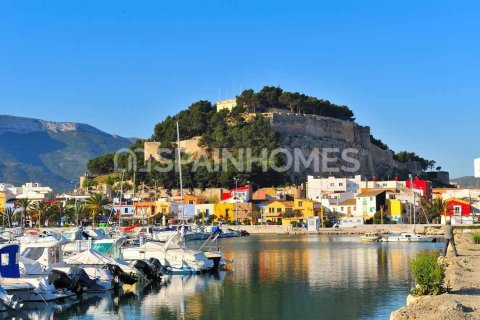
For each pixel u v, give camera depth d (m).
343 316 45.47
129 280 62.09
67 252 76.25
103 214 186.88
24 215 177.38
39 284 51.34
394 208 187.88
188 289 59.53
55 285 53.81
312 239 143.38
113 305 51.34
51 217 184.75
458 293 41.50
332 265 79.31
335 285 60.69
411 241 128.50
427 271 42.09
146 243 74.25
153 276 64.44
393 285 59.91
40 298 51.31
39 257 59.62
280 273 71.19
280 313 47.19
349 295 54.50
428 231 150.88
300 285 61.19
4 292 48.12
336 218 193.12
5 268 52.22
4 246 52.25
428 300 38.19
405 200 193.25
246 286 61.19
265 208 199.50
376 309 47.75
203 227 164.50
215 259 74.81
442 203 183.00
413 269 42.94
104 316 47.12
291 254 97.31
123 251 74.19
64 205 195.50
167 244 73.00
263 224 193.38
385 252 99.62
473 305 36.72
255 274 70.50
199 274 70.50
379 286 59.41
